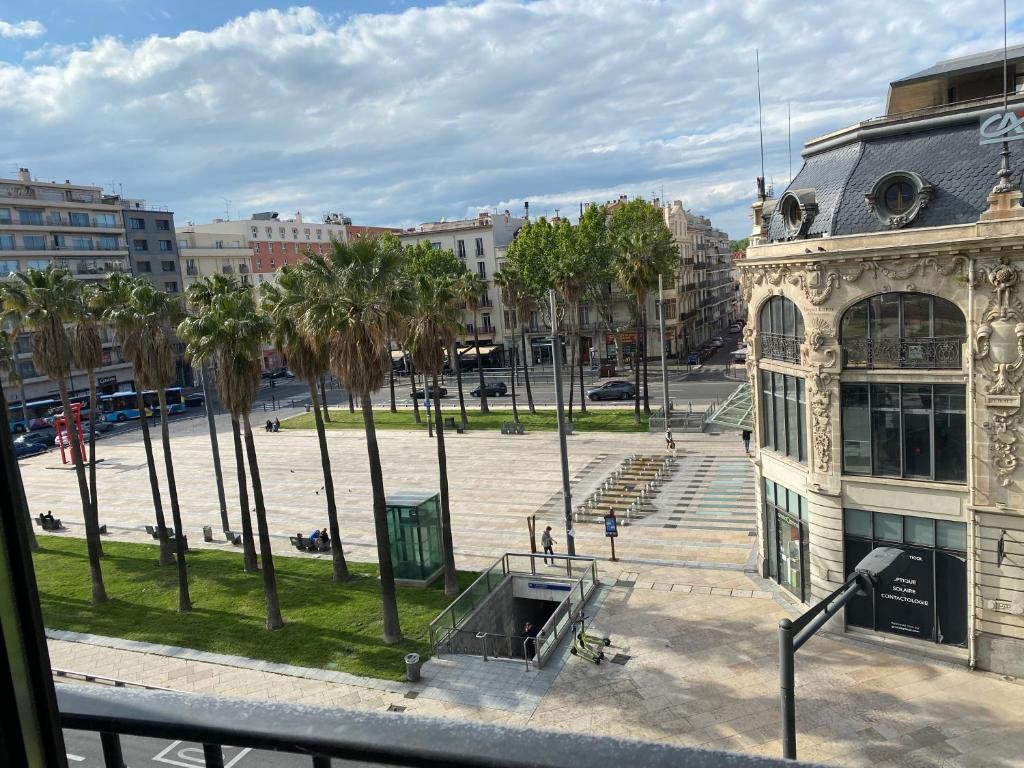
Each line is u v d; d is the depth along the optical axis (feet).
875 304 71.97
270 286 101.81
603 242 237.45
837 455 75.15
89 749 14.15
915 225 71.26
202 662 80.07
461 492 136.98
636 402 180.96
